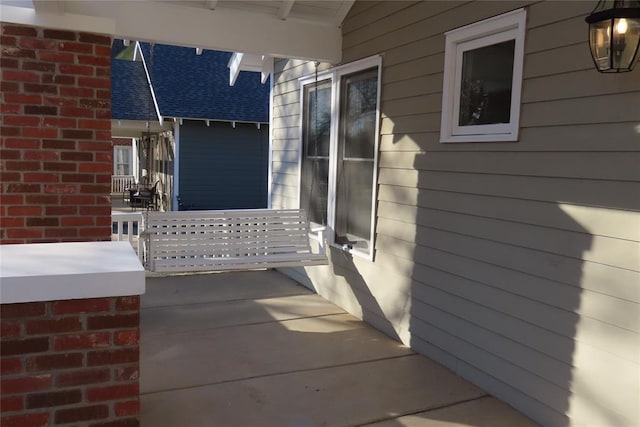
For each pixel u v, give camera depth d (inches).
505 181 125.5
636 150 96.5
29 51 131.3
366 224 188.4
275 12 187.5
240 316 193.3
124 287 69.5
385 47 170.9
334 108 205.2
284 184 260.1
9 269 67.9
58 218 135.5
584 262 106.8
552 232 113.8
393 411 122.3
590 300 105.7
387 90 170.7
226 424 114.4
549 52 113.4
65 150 135.3
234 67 278.5
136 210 558.3
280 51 188.1
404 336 165.8
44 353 67.3
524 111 119.8
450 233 144.2
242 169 492.7
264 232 204.7
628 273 98.3
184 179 474.6
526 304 120.7
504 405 126.1
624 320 99.3
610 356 102.0
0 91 129.4
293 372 143.2
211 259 185.6
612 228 101.1
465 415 121.0
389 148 170.9
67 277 66.7
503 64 128.9
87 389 69.6
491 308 130.6
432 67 149.7
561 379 112.3
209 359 151.3
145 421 114.8
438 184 148.3
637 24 88.5
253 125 493.4
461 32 138.1
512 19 122.3
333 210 208.2
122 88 502.0
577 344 108.7
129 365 71.3
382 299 177.2
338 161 205.2
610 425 102.2
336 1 183.6
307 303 212.2
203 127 476.4
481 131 134.6
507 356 126.1
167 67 507.8
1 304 64.9
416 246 158.6
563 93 110.3
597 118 103.5
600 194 103.3
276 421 116.5
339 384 136.0
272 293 227.0
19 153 131.6
